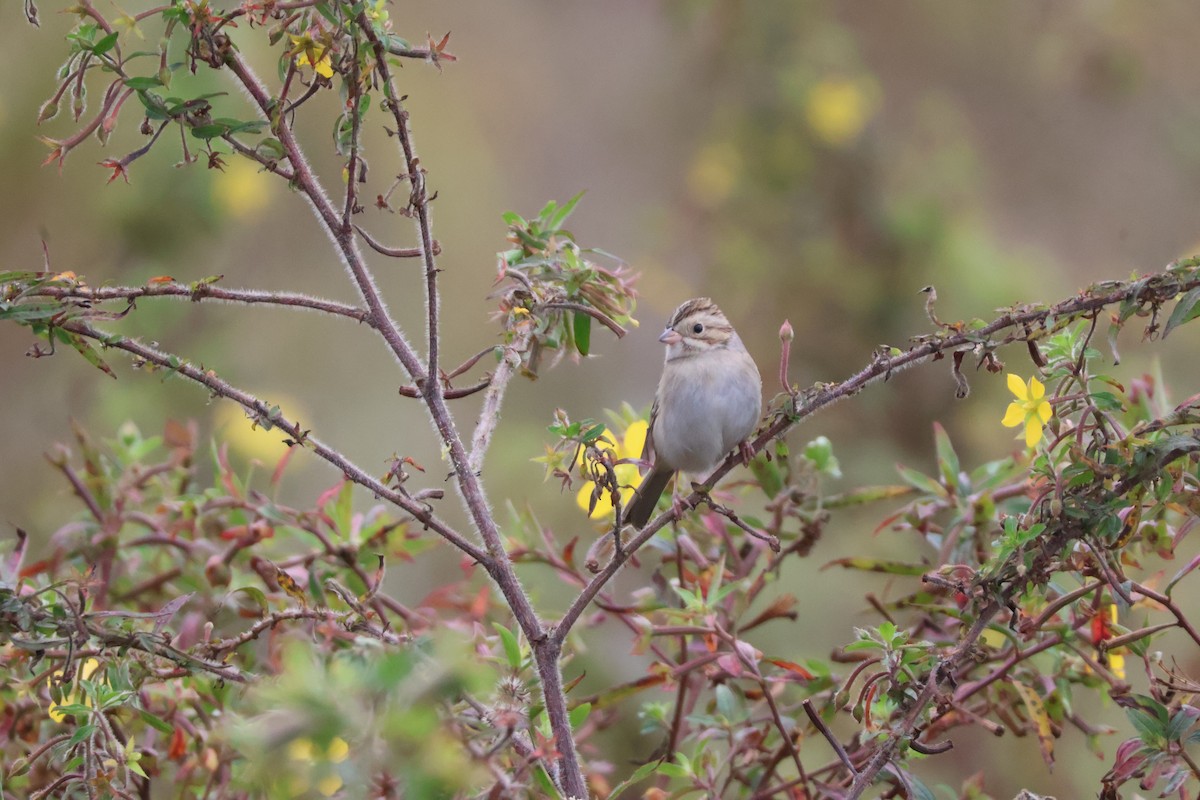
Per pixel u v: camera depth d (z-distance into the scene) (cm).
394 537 812
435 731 403
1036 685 759
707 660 715
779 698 956
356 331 1820
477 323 1898
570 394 1836
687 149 2158
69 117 1530
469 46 2202
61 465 861
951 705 648
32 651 596
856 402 1638
